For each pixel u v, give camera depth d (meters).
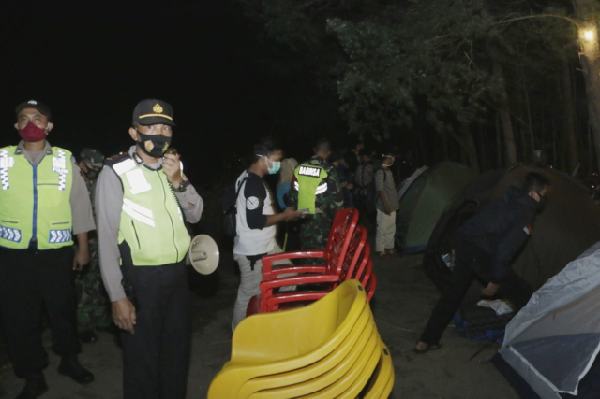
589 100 6.67
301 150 19.22
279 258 4.37
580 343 4.06
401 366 5.17
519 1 8.87
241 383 2.49
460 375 4.95
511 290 5.34
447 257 6.92
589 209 6.73
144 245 3.29
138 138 3.30
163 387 3.54
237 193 5.29
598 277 4.09
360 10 11.41
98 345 5.78
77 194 4.52
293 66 14.26
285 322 3.07
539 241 6.30
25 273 4.34
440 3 7.58
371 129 8.84
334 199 6.25
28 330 4.45
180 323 3.51
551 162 14.38
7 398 4.68
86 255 4.70
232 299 7.43
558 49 8.49
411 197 10.17
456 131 13.54
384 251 9.83
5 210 4.28
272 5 10.54
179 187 3.58
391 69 7.73
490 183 7.26
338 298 2.93
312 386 2.42
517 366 4.60
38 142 4.36
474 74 7.99
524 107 14.20
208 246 3.78
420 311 6.77
